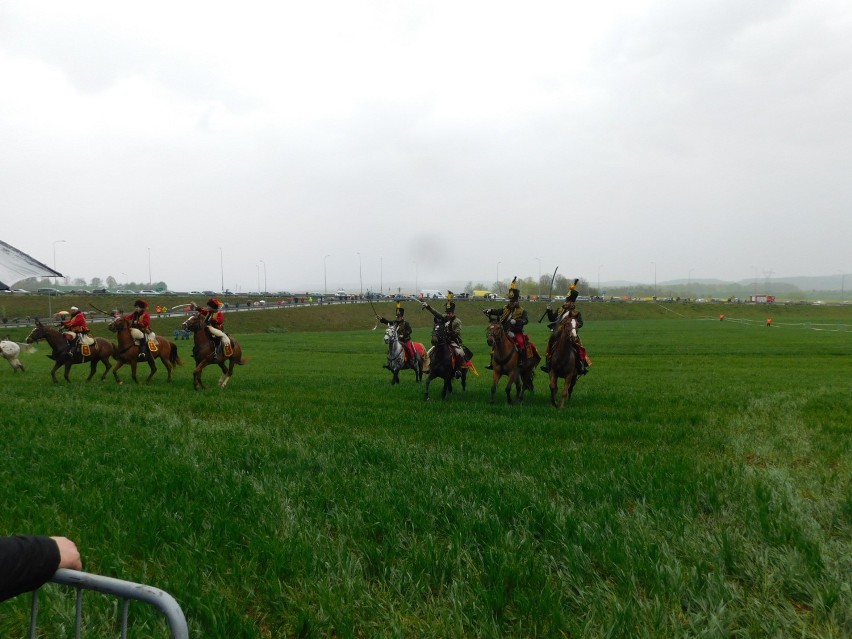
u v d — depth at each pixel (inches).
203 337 887.1
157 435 483.5
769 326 3806.6
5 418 560.1
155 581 221.5
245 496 314.5
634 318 5329.7
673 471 371.2
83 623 193.0
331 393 844.0
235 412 645.3
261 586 220.7
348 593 210.8
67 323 960.3
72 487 322.7
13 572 89.0
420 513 285.9
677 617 201.3
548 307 731.4
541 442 481.7
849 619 198.5
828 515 299.6
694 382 1061.1
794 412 665.6
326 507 307.0
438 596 220.4
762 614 201.5
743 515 291.9
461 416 613.3
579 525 269.1
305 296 5679.1
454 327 772.6
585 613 201.3
